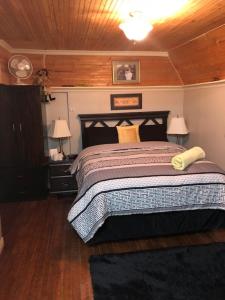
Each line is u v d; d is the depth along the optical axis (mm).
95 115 4691
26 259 2576
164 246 2721
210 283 2125
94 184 2662
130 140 4496
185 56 4254
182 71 4727
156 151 3699
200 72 4207
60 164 4258
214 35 3236
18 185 4168
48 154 4668
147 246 2734
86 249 2730
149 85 4906
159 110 5020
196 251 2584
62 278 2277
